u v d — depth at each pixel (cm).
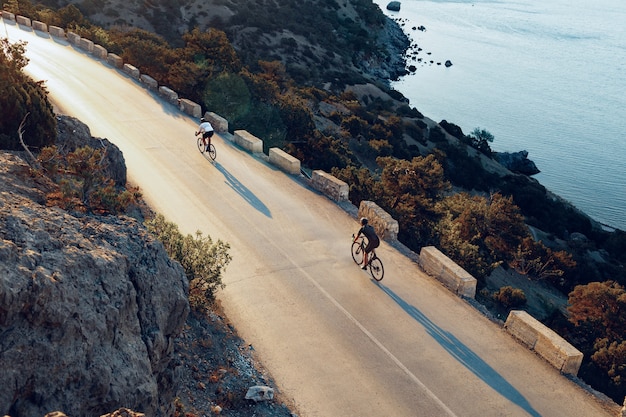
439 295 1375
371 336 1190
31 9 4788
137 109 2706
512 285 3625
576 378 1116
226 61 3872
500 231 4047
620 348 2058
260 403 970
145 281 754
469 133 8750
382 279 1429
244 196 1855
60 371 598
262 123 3441
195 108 2708
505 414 996
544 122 9725
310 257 1505
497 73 12600
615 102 11019
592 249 5538
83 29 4156
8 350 562
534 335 1181
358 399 1007
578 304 3005
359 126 5834
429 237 2764
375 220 1697
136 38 4059
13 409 556
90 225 803
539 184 6988
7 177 947
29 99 1371
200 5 8681
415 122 7525
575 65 13725
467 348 1177
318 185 1966
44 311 598
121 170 1716
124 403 642
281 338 1161
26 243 664
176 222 1612
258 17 9175
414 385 1052
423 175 3055
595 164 8169
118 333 679
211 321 1160
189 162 2111
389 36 13888
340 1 12825
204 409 912
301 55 8831
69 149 1538
